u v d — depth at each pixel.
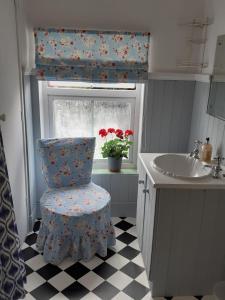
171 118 2.67
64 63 2.44
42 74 2.42
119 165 2.79
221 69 2.05
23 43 2.29
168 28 2.45
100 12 2.38
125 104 2.77
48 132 2.77
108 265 2.23
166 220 1.78
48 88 2.65
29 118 2.47
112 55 2.46
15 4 2.10
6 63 1.93
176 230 1.81
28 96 2.43
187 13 2.41
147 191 1.96
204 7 2.39
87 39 2.40
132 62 2.47
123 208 2.87
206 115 2.32
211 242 1.86
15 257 1.63
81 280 2.08
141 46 2.44
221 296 1.81
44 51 2.41
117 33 2.40
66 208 2.17
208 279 1.96
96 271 2.17
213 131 2.19
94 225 2.20
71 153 2.44
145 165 2.00
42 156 2.40
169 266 1.90
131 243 2.50
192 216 1.78
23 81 2.29
